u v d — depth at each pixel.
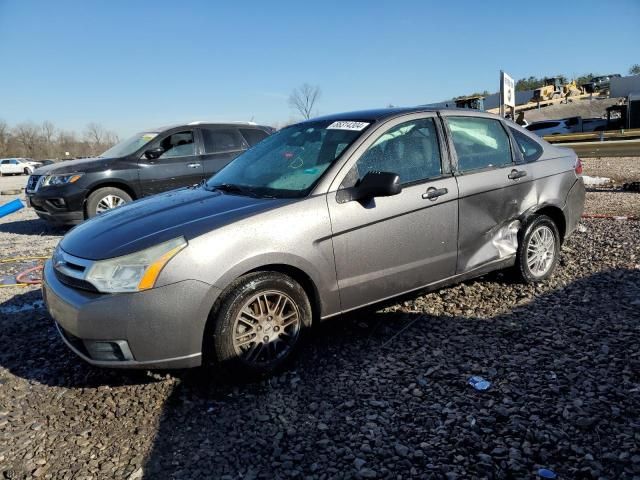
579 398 2.96
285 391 3.21
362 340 3.85
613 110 32.91
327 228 3.43
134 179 8.77
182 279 2.98
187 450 2.70
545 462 2.46
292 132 4.44
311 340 3.88
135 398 3.23
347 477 2.43
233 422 2.92
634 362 3.32
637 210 8.54
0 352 3.99
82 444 2.80
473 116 4.46
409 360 3.52
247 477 2.47
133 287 2.95
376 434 2.74
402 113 4.07
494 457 2.51
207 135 9.45
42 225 10.38
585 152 12.52
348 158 3.65
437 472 2.43
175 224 3.23
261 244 3.19
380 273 3.71
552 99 46.78
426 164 4.01
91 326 2.96
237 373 3.22
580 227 7.22
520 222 4.61
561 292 4.62
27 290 5.60
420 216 3.85
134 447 2.74
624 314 4.06
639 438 2.58
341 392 3.16
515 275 4.75
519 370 3.30
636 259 5.45
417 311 4.33
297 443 2.70
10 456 2.72
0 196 19.06
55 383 3.47
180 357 3.04
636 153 12.01
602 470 2.38
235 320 3.15
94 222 3.68
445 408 2.94
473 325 4.02
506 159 4.55
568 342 3.65
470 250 4.21
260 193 3.70
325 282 3.47
